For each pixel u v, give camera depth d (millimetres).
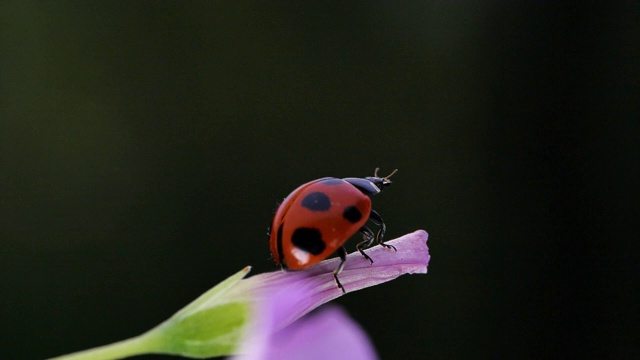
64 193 236
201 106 243
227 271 237
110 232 234
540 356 245
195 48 245
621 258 245
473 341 240
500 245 248
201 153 241
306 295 99
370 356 85
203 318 95
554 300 247
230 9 247
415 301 238
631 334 242
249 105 245
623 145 247
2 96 239
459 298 242
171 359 217
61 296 231
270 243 100
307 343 85
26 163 237
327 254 99
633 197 245
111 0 242
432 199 247
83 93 240
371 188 104
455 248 245
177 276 235
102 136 239
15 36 239
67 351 229
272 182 243
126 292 232
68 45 241
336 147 247
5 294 229
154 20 244
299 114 247
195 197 238
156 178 239
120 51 243
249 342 86
